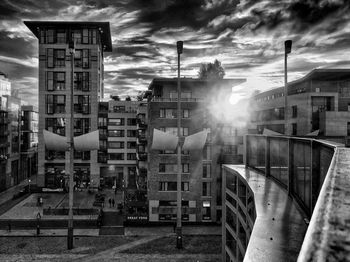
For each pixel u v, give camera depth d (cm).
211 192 4606
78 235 3878
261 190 1235
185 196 4581
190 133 4716
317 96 4772
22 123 8294
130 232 4075
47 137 4022
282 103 5359
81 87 6944
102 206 5206
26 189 6444
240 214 1852
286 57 2902
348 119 4353
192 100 4972
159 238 3822
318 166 783
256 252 574
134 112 7088
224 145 4678
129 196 5581
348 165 312
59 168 6800
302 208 920
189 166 4612
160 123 4691
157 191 4556
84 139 4034
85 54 6956
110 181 7125
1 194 6394
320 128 4488
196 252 3316
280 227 733
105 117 7062
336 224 154
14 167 7475
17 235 3825
